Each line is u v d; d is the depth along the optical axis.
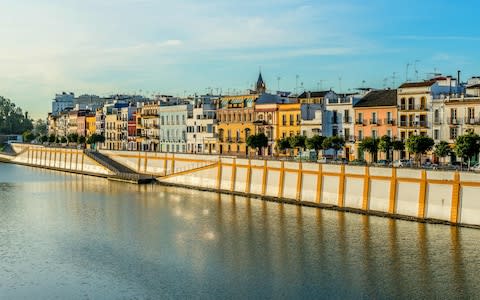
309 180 115.12
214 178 142.00
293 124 157.38
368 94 149.75
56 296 65.50
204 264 76.25
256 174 128.88
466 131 119.38
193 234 92.94
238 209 113.19
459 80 141.50
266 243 85.88
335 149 137.00
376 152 132.62
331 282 68.31
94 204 124.81
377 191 102.50
